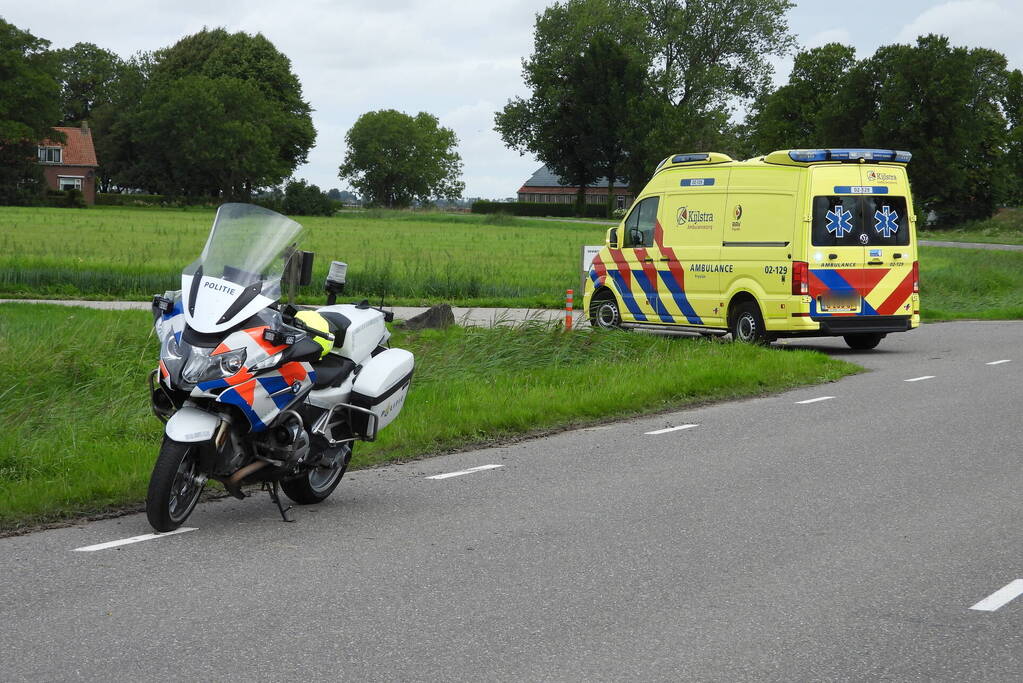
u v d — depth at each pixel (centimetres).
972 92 8344
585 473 820
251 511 698
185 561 583
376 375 724
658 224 1817
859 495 749
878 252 1639
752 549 615
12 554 594
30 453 814
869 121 8519
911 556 601
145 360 1250
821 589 542
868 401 1186
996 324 2241
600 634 474
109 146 11231
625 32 9506
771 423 1047
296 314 681
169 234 5412
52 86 9462
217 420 617
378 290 2652
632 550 612
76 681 416
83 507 693
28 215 7712
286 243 672
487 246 5331
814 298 1611
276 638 466
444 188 15662
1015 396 1216
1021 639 471
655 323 1827
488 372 1294
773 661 443
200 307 616
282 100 11025
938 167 8262
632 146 9350
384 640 465
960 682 422
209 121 10231
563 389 1172
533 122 10112
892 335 1997
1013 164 9425
